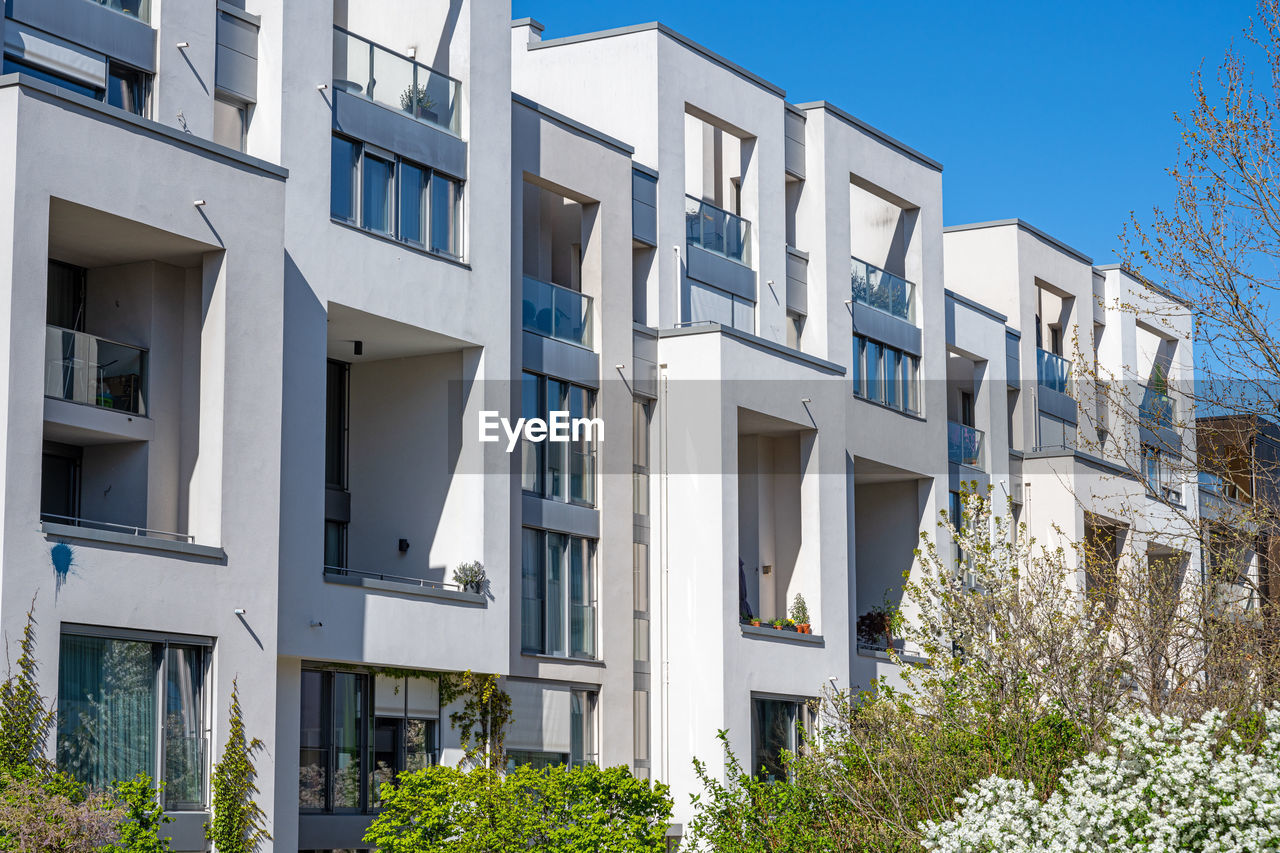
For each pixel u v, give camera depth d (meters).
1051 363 42.44
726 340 29.56
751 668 29.14
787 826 20.98
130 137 19.89
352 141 24.31
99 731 18.88
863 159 35.50
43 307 18.67
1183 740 16.31
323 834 23.55
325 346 23.22
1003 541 25.91
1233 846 14.95
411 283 24.72
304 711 23.72
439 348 26.00
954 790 20.14
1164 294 20.81
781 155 33.59
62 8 21.16
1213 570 22.94
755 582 32.47
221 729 20.14
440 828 21.56
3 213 18.48
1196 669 21.86
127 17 21.91
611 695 28.16
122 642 19.27
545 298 27.95
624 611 28.69
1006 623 22.66
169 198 20.31
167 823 19.42
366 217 24.36
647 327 29.86
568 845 21.03
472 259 25.84
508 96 26.84
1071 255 43.75
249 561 20.77
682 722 28.67
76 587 18.59
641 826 22.20
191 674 20.06
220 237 20.94
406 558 25.98
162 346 21.53
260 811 20.47
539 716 26.88
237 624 20.48
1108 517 40.03
